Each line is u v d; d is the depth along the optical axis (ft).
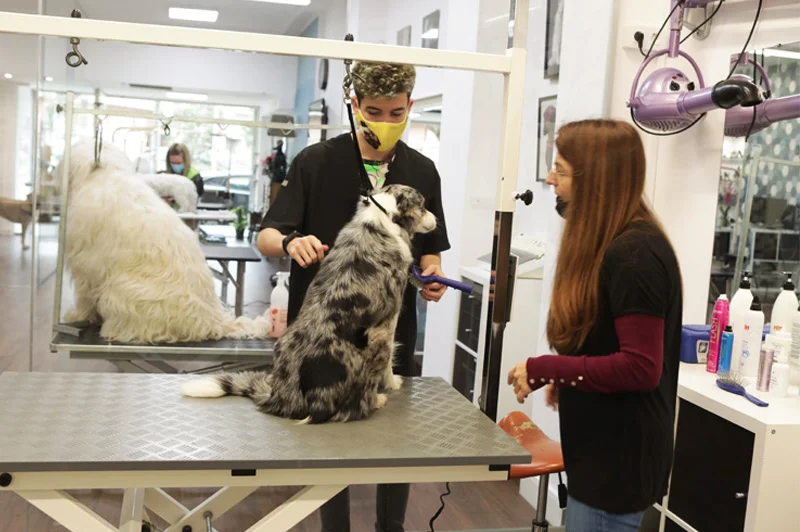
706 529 6.23
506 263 5.04
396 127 5.58
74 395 4.86
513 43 4.72
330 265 4.78
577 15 8.63
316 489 4.16
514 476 5.26
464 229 10.96
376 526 7.27
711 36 8.04
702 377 6.91
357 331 4.59
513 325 9.78
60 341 8.41
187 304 8.71
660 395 4.45
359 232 4.78
